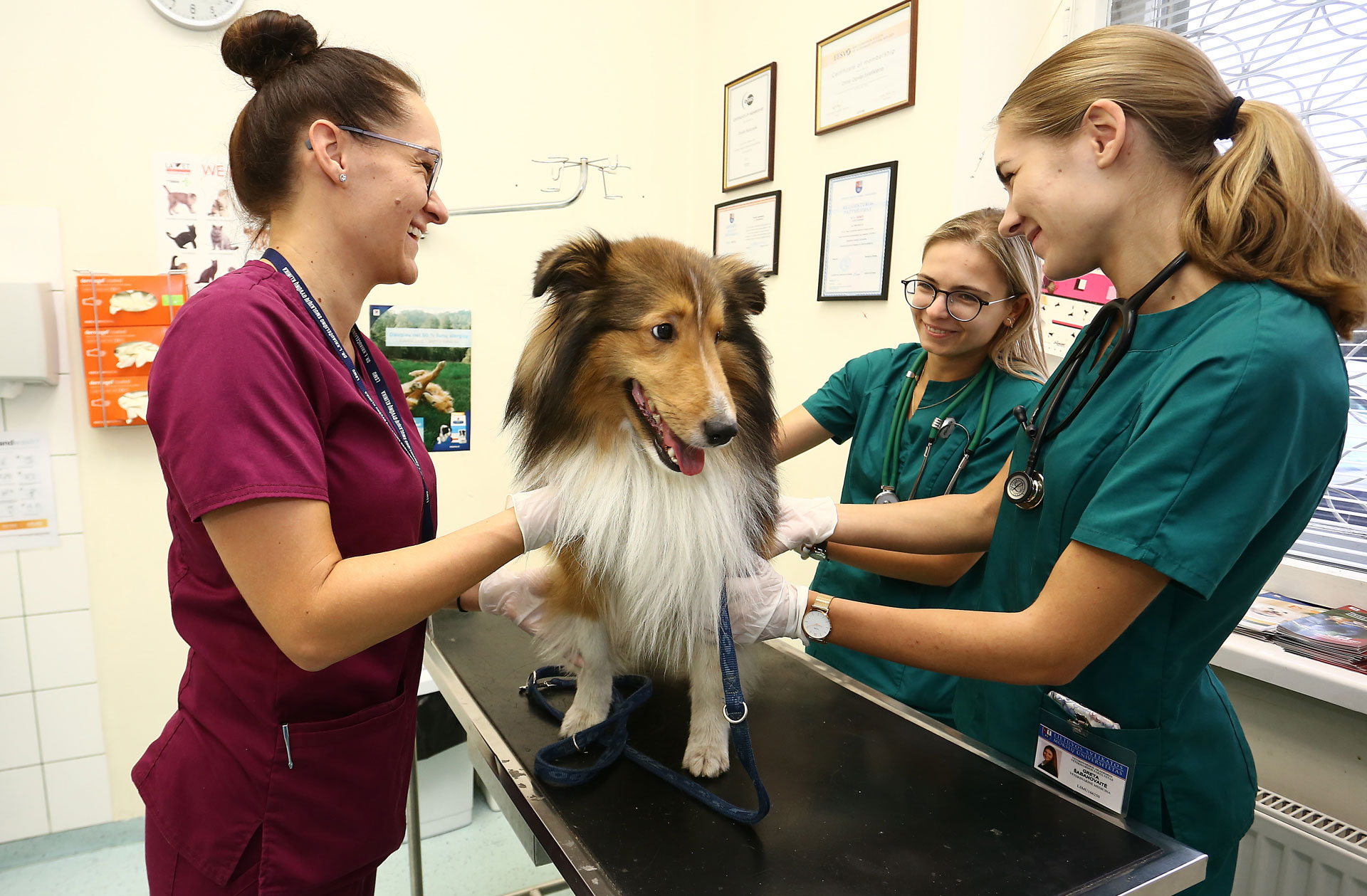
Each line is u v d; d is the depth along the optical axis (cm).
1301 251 100
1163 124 106
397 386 135
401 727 118
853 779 128
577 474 129
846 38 270
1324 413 97
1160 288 112
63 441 257
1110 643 106
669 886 101
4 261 245
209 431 88
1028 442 134
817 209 292
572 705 146
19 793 264
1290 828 166
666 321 128
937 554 167
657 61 348
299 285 105
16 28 238
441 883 254
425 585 97
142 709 279
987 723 144
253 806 104
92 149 251
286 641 91
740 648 149
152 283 259
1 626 255
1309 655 170
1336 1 194
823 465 300
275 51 106
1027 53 240
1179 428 98
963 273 163
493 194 317
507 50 313
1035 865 106
